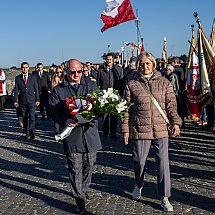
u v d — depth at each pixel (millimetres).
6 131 12789
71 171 5250
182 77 11211
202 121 11773
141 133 5371
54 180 6988
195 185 6426
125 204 5668
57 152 9297
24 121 11133
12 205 5809
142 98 5320
